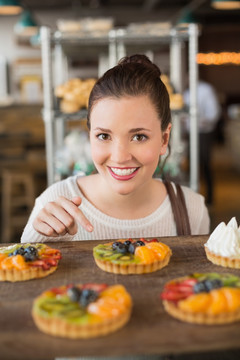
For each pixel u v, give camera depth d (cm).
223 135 1172
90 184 124
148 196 121
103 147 97
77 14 909
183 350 66
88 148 301
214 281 77
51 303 73
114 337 68
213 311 70
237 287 78
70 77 686
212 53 1248
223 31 1228
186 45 891
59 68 363
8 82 879
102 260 94
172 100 309
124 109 93
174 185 128
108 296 74
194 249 105
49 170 298
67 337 68
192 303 71
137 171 99
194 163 308
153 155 98
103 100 94
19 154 488
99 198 121
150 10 921
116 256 96
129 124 93
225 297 72
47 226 104
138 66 99
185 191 130
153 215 122
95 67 681
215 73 1275
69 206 105
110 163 98
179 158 330
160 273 92
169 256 98
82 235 120
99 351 65
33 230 116
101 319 68
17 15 859
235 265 95
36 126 573
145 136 96
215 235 103
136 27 370
